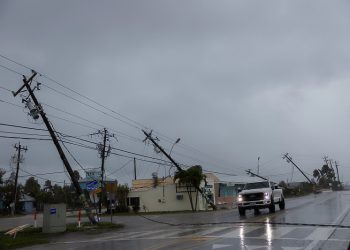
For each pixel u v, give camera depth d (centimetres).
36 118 2956
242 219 2570
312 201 4488
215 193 6266
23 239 2291
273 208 3030
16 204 8131
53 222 2622
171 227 2436
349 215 2456
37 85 2958
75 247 1752
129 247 1590
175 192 5403
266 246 1406
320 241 1484
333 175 14425
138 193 5509
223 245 1474
